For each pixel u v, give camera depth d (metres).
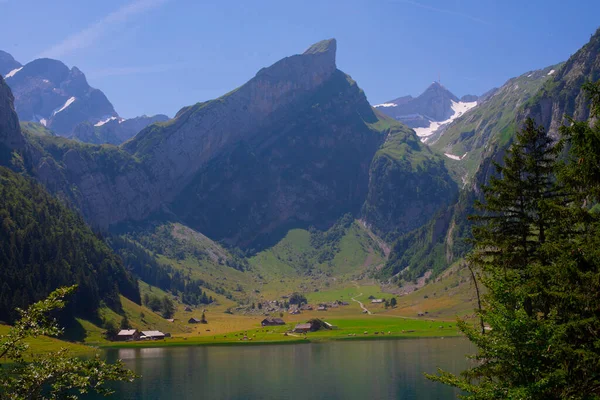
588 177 34.59
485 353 38.62
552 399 34.81
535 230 46.84
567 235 42.34
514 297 37.22
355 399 101.81
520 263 45.62
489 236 48.06
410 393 105.31
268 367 147.12
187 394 110.44
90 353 181.38
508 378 37.97
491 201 48.22
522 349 34.94
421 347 181.75
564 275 35.53
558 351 33.75
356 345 199.50
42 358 34.06
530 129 47.81
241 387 117.00
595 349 34.81
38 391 32.78
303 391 110.94
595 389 34.84
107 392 35.00
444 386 111.31
